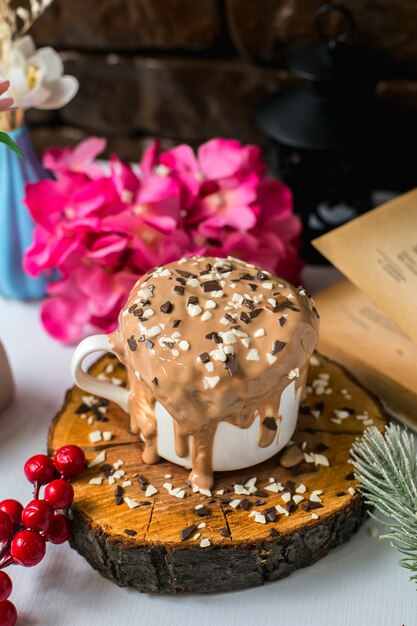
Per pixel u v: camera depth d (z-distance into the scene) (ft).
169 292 1.63
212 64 2.48
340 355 1.96
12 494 1.77
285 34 2.37
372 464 1.61
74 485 1.66
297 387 1.64
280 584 1.63
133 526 1.58
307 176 2.18
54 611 1.59
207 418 1.55
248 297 1.63
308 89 2.15
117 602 1.61
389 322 2.00
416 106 2.38
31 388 2.01
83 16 2.48
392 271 1.87
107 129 2.70
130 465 1.70
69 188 2.06
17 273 2.22
